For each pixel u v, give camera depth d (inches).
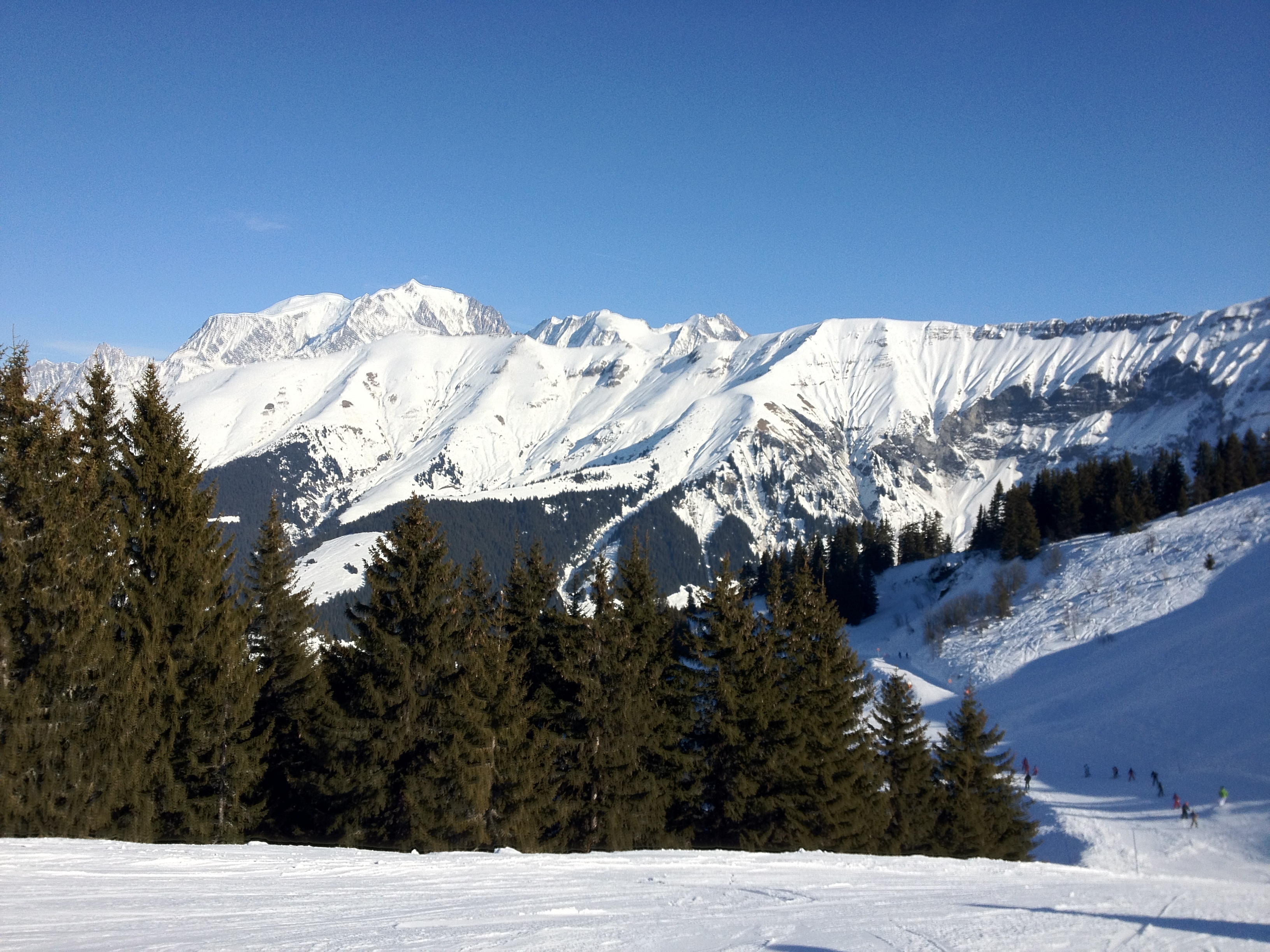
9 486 812.6
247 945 334.3
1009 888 623.2
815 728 1333.7
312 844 1013.8
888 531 7071.9
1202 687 3120.1
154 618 915.4
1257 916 484.7
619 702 1163.3
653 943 363.3
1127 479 5452.8
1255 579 3882.9
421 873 561.0
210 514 1027.9
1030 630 4315.9
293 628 1283.2
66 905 402.9
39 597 787.4
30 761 762.8
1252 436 6318.9
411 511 1052.5
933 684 4119.1
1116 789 2564.0
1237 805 2290.8
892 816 1526.8
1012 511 5521.7
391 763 976.9
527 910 437.7
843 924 426.6
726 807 1203.2
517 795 1071.0
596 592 1240.2
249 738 1002.7
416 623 1017.5
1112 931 419.8
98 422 968.3
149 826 857.5
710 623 1299.2
